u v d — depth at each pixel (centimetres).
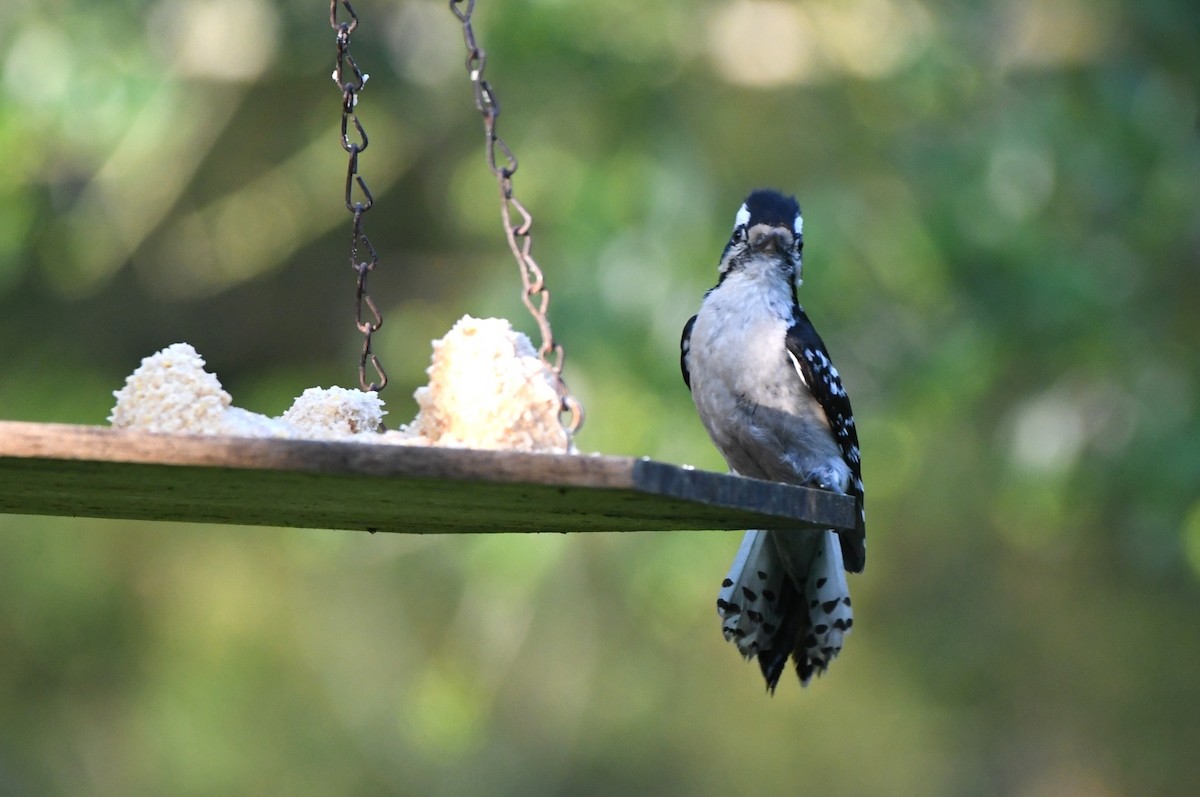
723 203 1398
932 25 1418
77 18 1346
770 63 1484
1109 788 1891
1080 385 1455
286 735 1816
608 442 1291
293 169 1595
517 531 718
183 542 1847
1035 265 1349
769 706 1923
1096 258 1384
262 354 1705
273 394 1638
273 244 1628
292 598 1838
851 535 864
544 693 1809
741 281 841
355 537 1597
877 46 1454
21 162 1386
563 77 1393
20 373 1642
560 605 1700
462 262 1600
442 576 1736
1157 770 1888
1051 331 1381
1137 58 1448
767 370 821
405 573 1792
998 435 1566
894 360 1410
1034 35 1487
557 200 1377
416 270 1641
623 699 1845
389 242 1645
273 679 1830
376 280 1638
